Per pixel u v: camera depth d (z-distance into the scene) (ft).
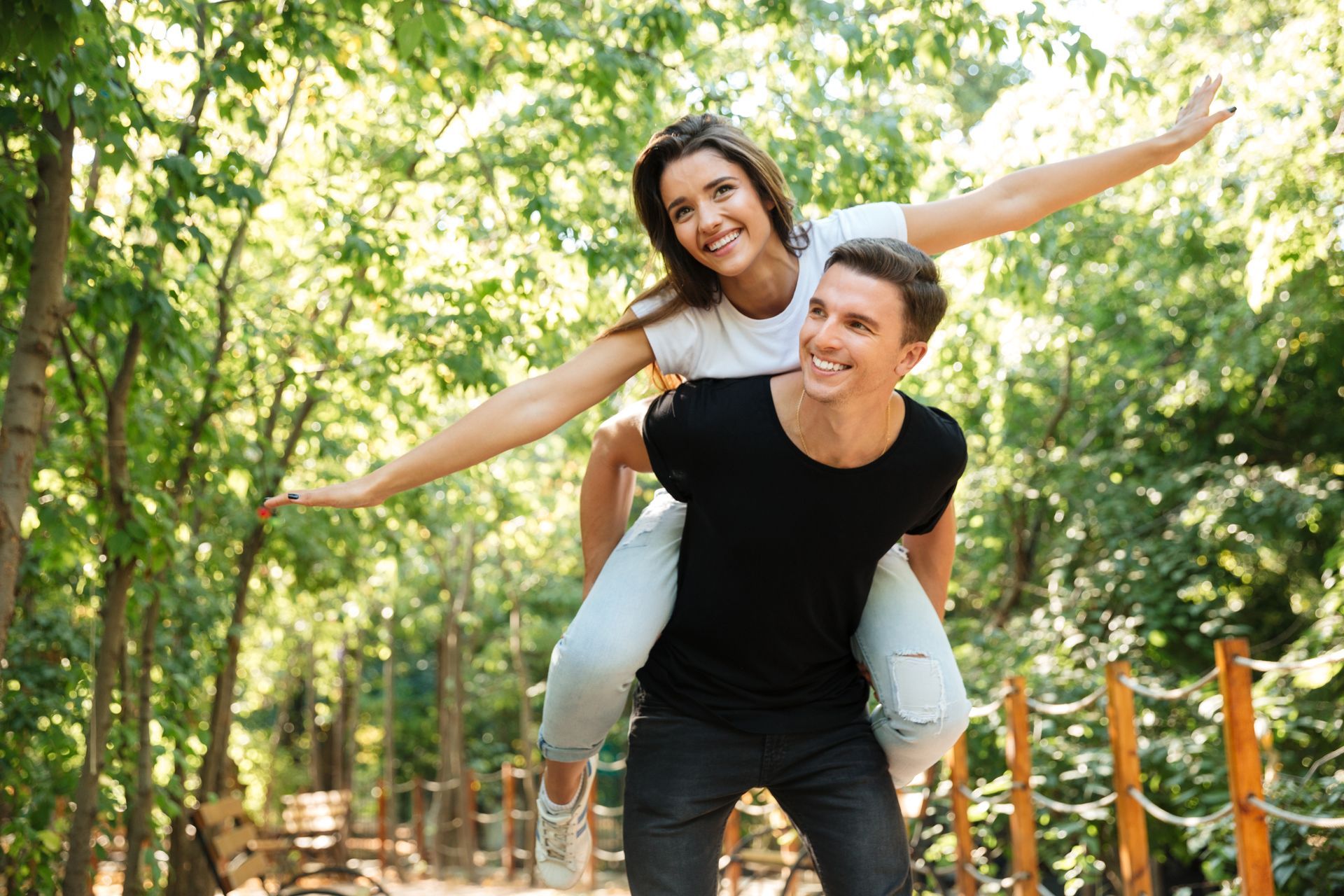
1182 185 27.61
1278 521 30.81
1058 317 30.91
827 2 20.22
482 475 31.73
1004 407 33.96
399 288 23.24
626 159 22.66
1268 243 21.61
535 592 51.67
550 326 22.99
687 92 20.33
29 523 20.03
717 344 6.49
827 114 22.45
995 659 30.91
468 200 25.14
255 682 44.75
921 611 7.18
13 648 19.71
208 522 28.55
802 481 6.12
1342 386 34.37
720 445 6.14
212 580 28.89
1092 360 34.40
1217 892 21.39
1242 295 29.71
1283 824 18.02
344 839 44.34
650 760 7.02
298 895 21.83
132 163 15.15
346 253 21.61
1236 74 24.22
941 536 7.47
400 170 25.17
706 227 6.15
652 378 7.16
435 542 44.96
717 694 6.91
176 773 23.97
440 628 56.29
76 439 19.97
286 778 57.00
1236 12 27.63
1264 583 33.71
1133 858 15.01
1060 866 22.61
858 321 5.65
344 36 20.90
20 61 12.19
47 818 18.94
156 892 23.70
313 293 26.99
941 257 23.32
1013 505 35.96
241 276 24.94
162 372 18.44
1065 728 26.20
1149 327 33.83
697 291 6.45
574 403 6.42
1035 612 32.04
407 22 12.51
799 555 6.34
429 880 43.09
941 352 28.37
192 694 24.45
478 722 64.34
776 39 21.67
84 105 13.20
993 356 32.04
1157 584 31.04
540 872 8.05
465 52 20.03
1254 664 12.07
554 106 22.63
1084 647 30.37
